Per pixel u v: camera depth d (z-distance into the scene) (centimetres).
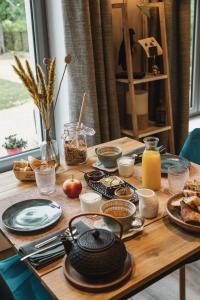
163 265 122
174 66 319
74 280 116
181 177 166
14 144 283
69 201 167
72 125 209
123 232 138
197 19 359
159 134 315
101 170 196
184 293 191
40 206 161
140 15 301
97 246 115
